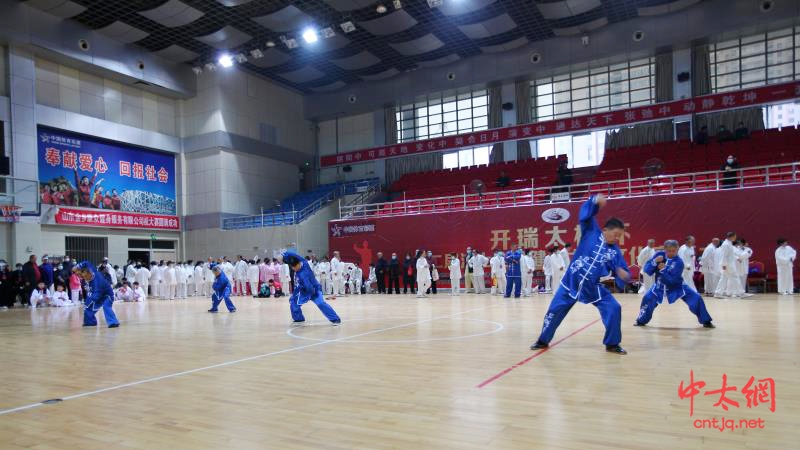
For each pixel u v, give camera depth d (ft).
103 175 79.10
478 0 70.95
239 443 11.16
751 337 23.65
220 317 41.57
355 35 81.71
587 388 14.89
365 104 101.91
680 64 78.43
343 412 13.25
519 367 18.07
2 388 17.19
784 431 10.91
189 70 89.92
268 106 99.14
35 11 68.03
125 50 79.15
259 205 96.17
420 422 12.23
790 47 72.69
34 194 68.18
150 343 27.20
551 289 61.57
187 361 21.42
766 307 37.55
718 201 57.26
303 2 69.92
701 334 24.80
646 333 25.40
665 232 59.77
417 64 93.61
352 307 47.78
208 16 72.49
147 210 85.71
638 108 80.59
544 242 67.10
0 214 64.49
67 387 17.10
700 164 69.51
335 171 108.17
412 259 73.41
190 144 91.04
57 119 72.28
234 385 16.69
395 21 75.61
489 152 93.25
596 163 85.30
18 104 67.26
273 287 73.67
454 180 90.53
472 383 15.93
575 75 86.69
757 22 70.85
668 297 27.58
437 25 78.59
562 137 87.71
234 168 91.50
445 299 57.67
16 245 66.54
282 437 11.48
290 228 83.87
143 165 85.61
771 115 74.79
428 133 99.55
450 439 11.00
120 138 80.79
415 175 96.37
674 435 10.82
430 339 25.79
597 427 11.46
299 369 19.03
